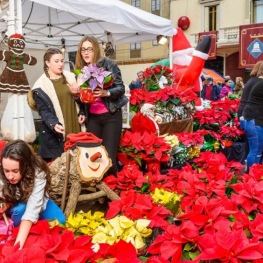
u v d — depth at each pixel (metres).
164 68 5.23
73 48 8.71
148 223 1.91
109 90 2.77
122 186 2.62
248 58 15.86
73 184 2.29
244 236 1.63
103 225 2.09
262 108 4.14
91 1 4.18
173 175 2.79
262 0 17.88
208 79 9.49
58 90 2.81
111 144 2.87
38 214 1.91
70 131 2.83
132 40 7.36
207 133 4.56
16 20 3.33
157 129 3.68
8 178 1.88
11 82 3.20
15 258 1.50
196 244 1.64
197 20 19.75
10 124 3.65
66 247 1.66
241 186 2.23
